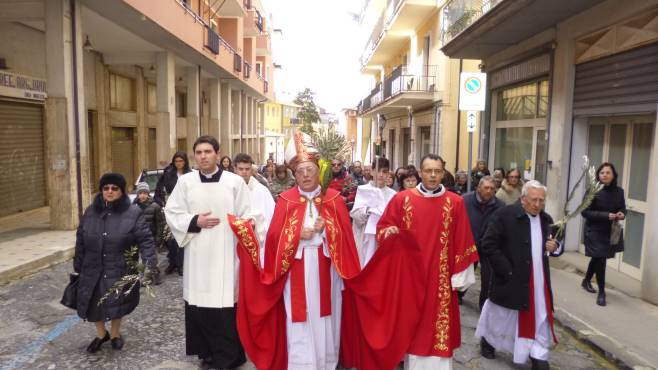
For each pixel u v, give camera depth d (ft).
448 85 55.11
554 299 21.86
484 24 32.12
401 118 82.89
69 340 16.57
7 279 22.89
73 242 29.07
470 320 19.62
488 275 19.89
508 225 14.71
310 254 13.32
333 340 13.78
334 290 13.82
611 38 25.36
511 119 39.91
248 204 14.69
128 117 62.59
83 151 34.42
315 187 13.71
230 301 14.15
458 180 30.27
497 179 29.01
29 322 18.10
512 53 37.65
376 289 13.17
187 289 14.34
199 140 14.42
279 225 13.37
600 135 28.30
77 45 33.65
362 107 105.19
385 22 77.05
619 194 20.90
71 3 33.09
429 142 63.62
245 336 13.50
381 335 13.08
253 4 106.83
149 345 16.31
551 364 15.80
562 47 30.01
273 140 182.60
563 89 29.66
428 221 13.23
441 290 13.15
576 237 29.81
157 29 43.73
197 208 14.23
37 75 44.01
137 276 14.48
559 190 29.91
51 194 32.89
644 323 18.99
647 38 22.36
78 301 15.10
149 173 38.75
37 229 33.30
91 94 53.72
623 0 24.07
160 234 24.36
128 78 63.52
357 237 18.74
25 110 42.63
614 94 25.22
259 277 13.39
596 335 17.54
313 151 13.60
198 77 67.41
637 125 24.86
